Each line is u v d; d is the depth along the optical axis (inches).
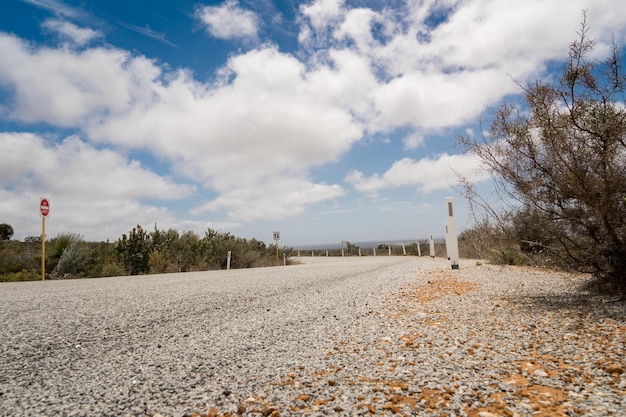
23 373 134.8
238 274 546.9
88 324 207.6
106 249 754.2
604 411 96.1
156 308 255.1
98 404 108.4
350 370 133.1
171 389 119.4
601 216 194.1
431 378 122.1
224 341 175.8
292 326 204.4
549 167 206.8
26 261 655.8
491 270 407.8
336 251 1924.2
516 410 98.9
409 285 338.6
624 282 208.5
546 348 147.3
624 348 140.2
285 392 115.3
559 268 247.4
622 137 191.3
